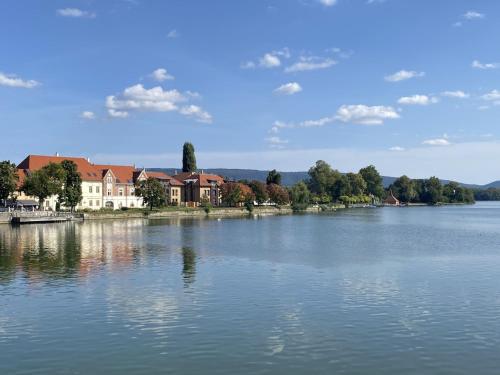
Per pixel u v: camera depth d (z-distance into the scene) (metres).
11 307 40.62
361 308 39.91
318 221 164.88
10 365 28.73
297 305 40.88
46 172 152.00
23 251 74.88
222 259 66.50
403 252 74.62
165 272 56.06
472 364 28.56
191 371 27.73
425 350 30.64
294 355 29.92
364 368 28.03
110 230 117.25
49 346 31.62
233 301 42.16
